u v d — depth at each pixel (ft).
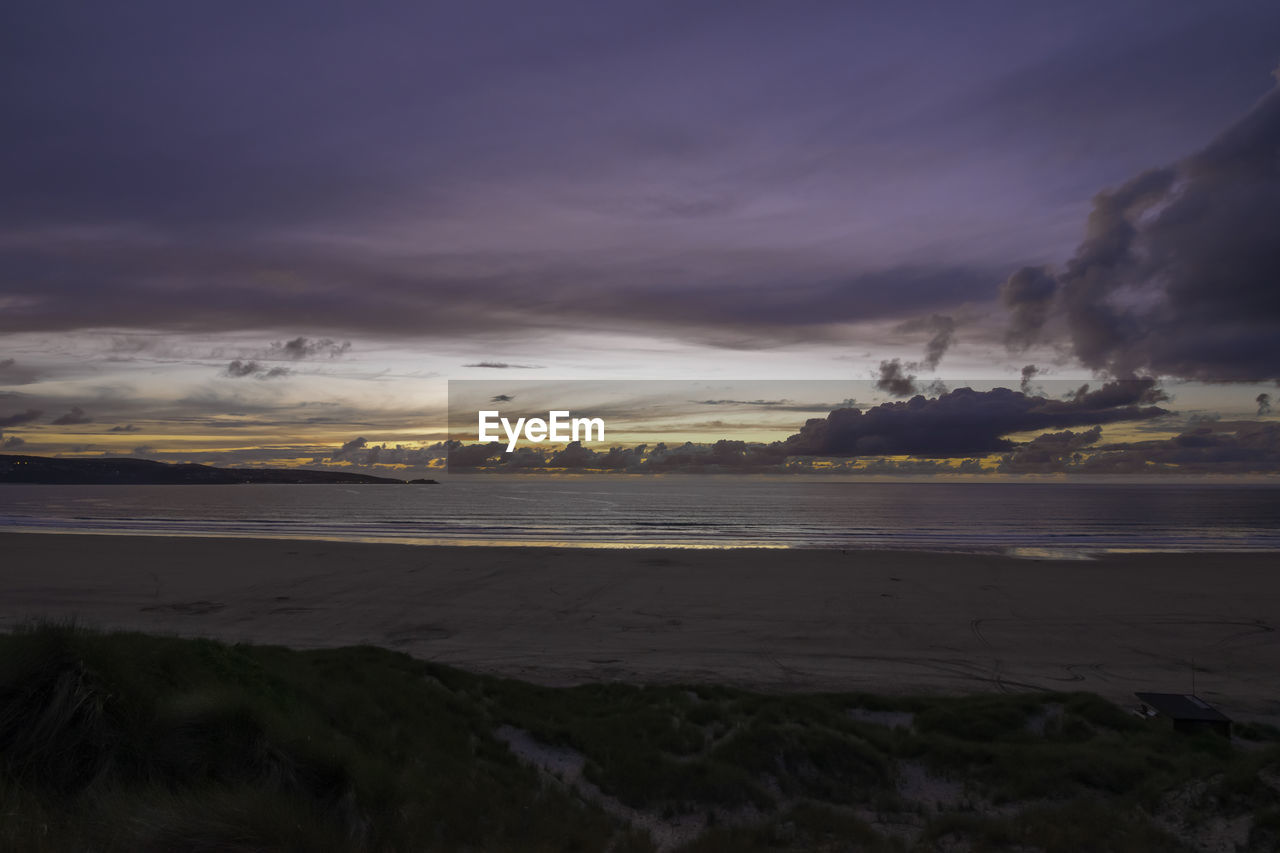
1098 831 24.04
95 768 19.42
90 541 114.93
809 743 30.91
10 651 21.61
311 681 31.99
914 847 23.43
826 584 84.48
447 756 27.76
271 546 113.19
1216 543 145.59
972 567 97.50
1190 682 48.49
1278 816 23.34
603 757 29.99
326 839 17.81
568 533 169.99
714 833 23.34
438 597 75.82
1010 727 35.68
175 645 26.43
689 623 65.21
